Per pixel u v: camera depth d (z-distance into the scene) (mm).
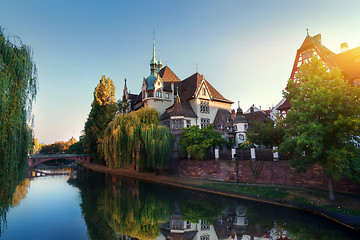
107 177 38844
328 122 14844
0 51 11703
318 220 14016
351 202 15102
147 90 42750
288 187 20734
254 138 28734
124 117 31594
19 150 13055
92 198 23219
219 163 27359
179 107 36688
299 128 14781
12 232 13820
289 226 13344
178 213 17641
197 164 29891
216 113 41469
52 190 27719
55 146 118438
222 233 13086
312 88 15117
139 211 18562
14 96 11703
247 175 24578
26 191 27359
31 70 13281
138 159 31172
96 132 54844
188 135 30672
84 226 15047
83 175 43188
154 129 30859
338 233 11977
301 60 29453
